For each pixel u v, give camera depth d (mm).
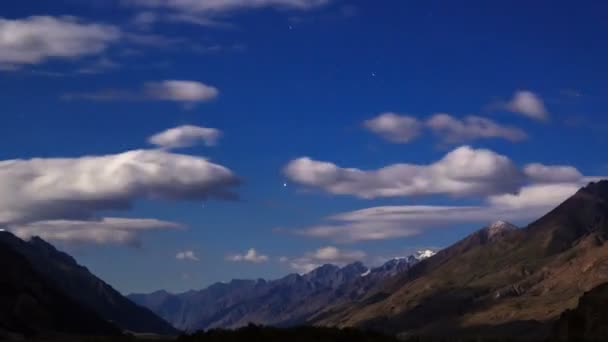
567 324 149000
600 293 149250
